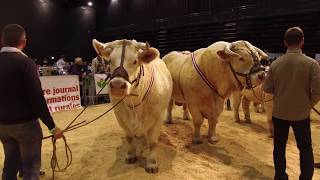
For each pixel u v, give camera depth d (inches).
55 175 171.5
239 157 200.1
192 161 190.9
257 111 346.6
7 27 119.4
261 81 181.0
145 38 1043.3
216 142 223.8
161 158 194.2
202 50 212.7
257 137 245.3
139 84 148.5
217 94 205.8
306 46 661.9
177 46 950.4
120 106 161.5
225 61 190.5
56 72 525.3
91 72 455.8
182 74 213.2
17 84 114.8
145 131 167.6
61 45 1122.7
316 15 641.6
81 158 196.5
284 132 148.3
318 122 309.3
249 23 759.7
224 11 813.9
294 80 138.6
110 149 212.8
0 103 116.4
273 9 706.8
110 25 1286.9
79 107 396.5
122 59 136.8
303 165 142.5
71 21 1154.7
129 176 169.0
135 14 1190.3
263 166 185.9
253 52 184.1
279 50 711.7
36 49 1047.6
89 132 261.7
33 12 1027.9
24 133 118.5
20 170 157.1
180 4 1041.5
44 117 117.1
